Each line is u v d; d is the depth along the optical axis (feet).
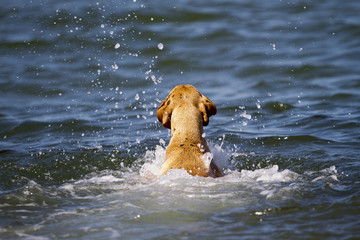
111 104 70.79
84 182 40.86
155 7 109.19
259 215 31.32
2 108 70.44
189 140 40.50
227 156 47.44
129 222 30.81
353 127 56.90
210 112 43.01
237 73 83.30
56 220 31.55
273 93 74.23
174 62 86.94
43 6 108.88
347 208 32.04
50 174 44.16
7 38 93.86
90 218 31.68
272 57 88.69
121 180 40.86
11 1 112.37
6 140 57.72
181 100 42.42
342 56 88.02
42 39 93.76
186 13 106.93
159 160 46.60
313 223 29.89
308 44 93.86
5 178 42.73
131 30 97.60
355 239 27.50
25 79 79.92
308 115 63.21
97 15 103.81
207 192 35.47
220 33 98.68
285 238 27.89
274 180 38.83
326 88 74.84
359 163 43.91
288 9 114.01
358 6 115.14
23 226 30.63
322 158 46.24
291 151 49.26
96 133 58.70
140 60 87.30
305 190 35.99
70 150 51.37
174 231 29.17
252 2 118.52
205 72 83.87
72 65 84.64
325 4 117.60
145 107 68.18
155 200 34.32
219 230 29.14
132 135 57.47
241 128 59.26
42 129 61.16
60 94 73.26
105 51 90.33
